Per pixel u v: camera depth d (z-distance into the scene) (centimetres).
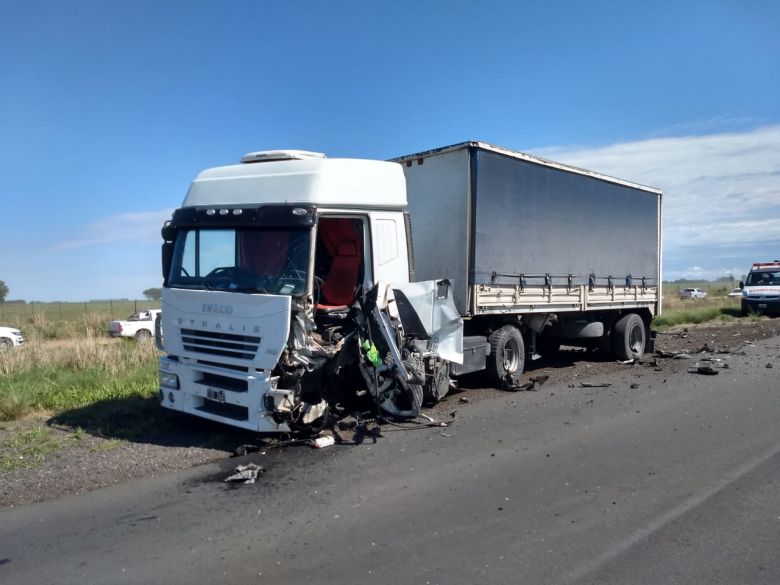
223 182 775
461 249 947
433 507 516
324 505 522
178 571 409
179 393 748
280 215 695
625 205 1384
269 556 429
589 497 538
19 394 885
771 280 2941
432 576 398
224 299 699
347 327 752
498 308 998
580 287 1223
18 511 521
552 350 1462
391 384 785
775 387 1027
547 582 391
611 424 789
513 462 636
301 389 685
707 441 710
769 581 394
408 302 796
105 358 1201
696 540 452
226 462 645
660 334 2002
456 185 954
